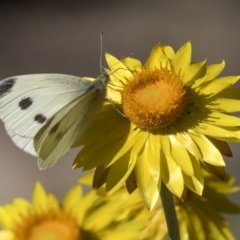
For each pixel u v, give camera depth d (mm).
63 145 434
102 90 435
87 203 450
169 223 431
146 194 426
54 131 427
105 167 432
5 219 452
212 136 432
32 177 664
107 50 843
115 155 434
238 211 462
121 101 444
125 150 435
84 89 436
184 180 428
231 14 870
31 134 430
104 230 446
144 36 855
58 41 872
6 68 832
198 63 447
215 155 429
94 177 433
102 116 444
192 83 444
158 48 453
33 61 839
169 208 431
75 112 430
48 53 851
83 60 832
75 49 853
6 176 670
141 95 441
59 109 425
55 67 826
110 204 449
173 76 442
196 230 458
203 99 440
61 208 450
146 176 429
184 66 447
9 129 430
